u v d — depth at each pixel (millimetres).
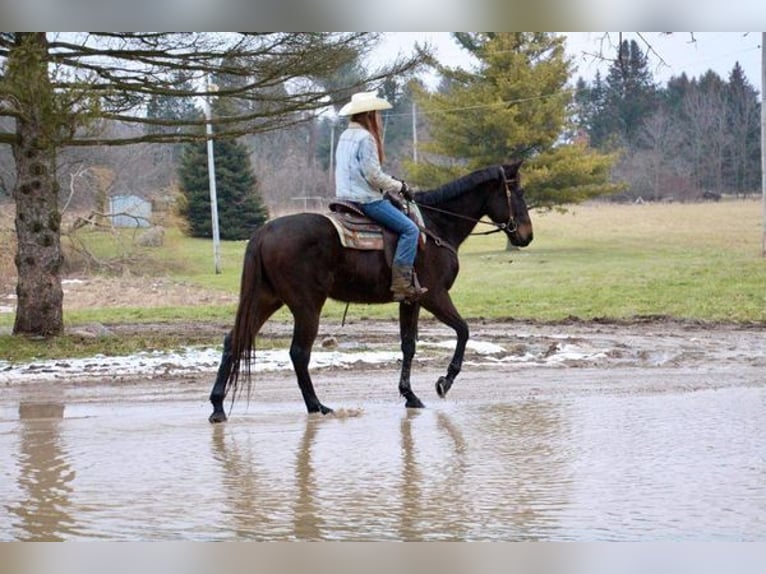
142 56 16641
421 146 48469
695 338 18375
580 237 52938
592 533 6172
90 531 6238
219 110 19516
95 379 13789
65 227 41562
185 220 53250
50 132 15578
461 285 32188
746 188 76188
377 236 10578
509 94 46094
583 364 15125
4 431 9836
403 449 8742
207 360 15375
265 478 7648
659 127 76688
